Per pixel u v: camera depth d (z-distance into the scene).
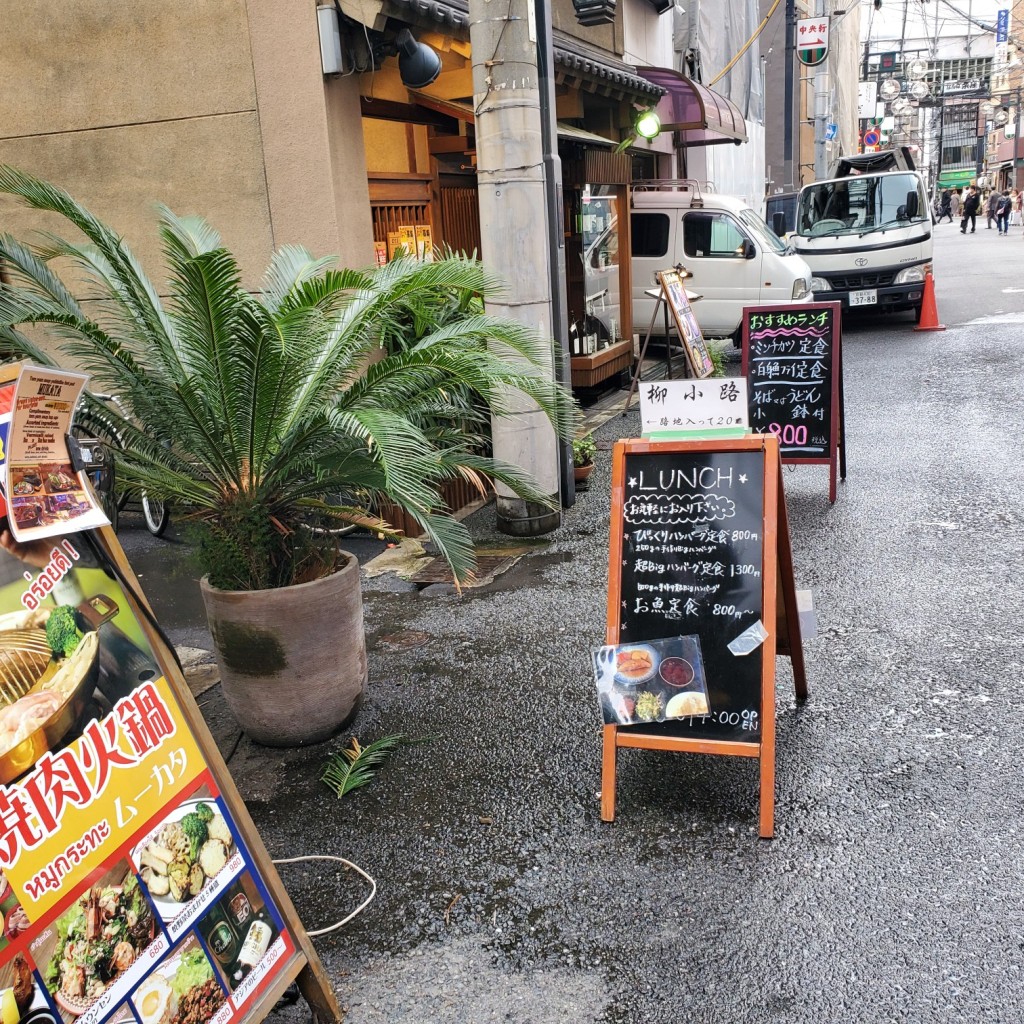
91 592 2.20
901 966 2.68
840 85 43.31
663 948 2.83
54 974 1.95
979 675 4.28
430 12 6.24
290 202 6.47
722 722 3.38
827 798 3.49
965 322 15.00
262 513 4.00
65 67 6.71
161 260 6.91
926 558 5.72
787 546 3.83
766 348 6.93
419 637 5.22
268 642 3.92
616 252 11.99
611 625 3.54
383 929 3.02
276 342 3.54
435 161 8.20
